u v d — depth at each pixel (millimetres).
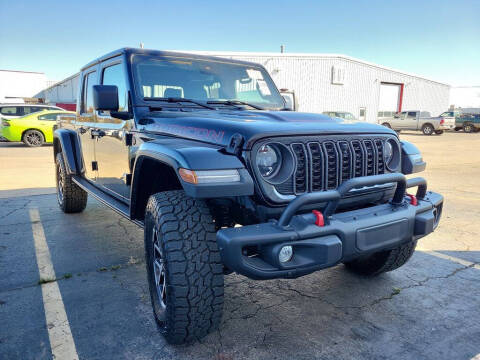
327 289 3168
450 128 24828
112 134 3463
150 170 2777
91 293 3031
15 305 2828
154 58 3312
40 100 36062
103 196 3662
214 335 2486
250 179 2055
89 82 4164
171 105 3162
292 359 2258
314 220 2100
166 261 2113
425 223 2445
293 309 2838
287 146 2186
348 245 2146
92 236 4371
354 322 2662
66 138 4699
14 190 6895
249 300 2977
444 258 3861
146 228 2482
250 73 3795
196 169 1975
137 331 2523
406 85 34188
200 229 2156
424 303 2939
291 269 2027
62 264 3584
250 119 2504
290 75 27266
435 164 11023
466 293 3105
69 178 4930
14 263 3598
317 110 28484
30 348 2326
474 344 2426
